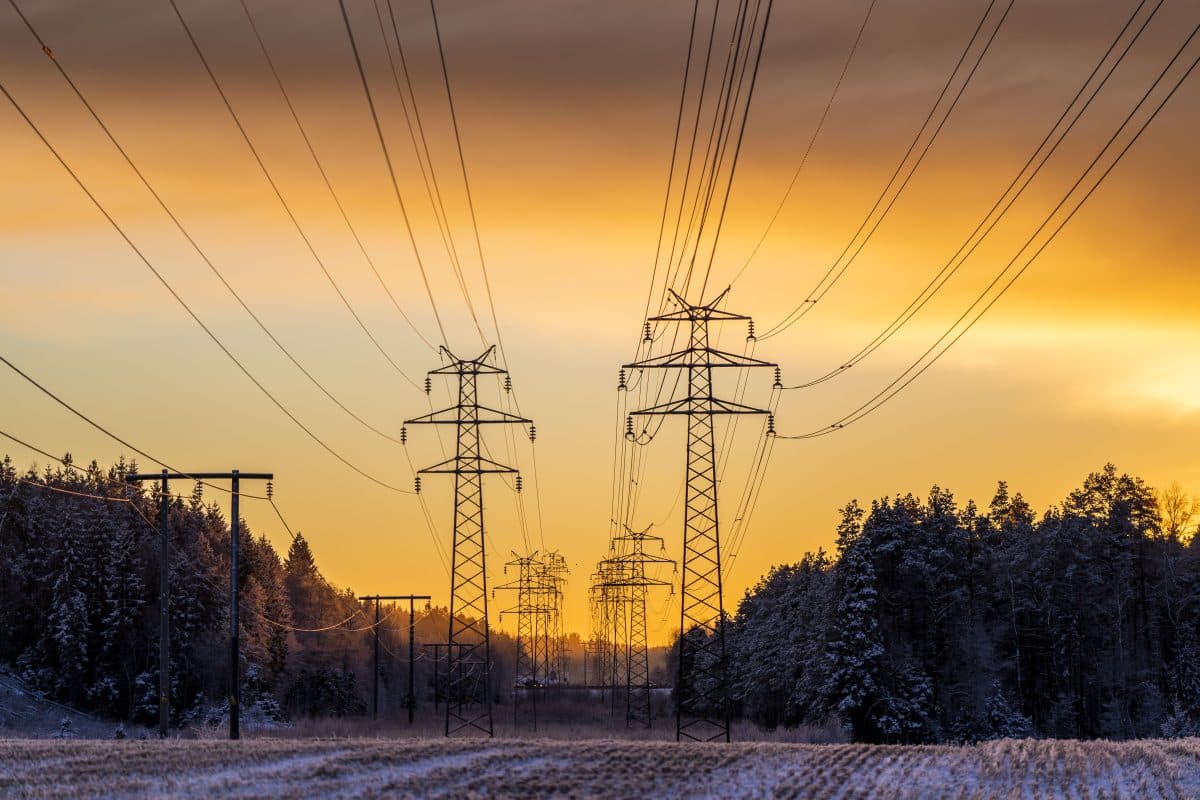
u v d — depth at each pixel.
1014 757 54.97
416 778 44.12
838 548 113.12
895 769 51.94
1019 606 119.31
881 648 100.00
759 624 156.00
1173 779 49.84
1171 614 119.56
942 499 120.00
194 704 127.00
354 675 170.00
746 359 63.78
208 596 131.25
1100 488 121.94
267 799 39.38
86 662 122.81
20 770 43.91
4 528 134.75
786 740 96.94
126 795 39.09
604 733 103.00
